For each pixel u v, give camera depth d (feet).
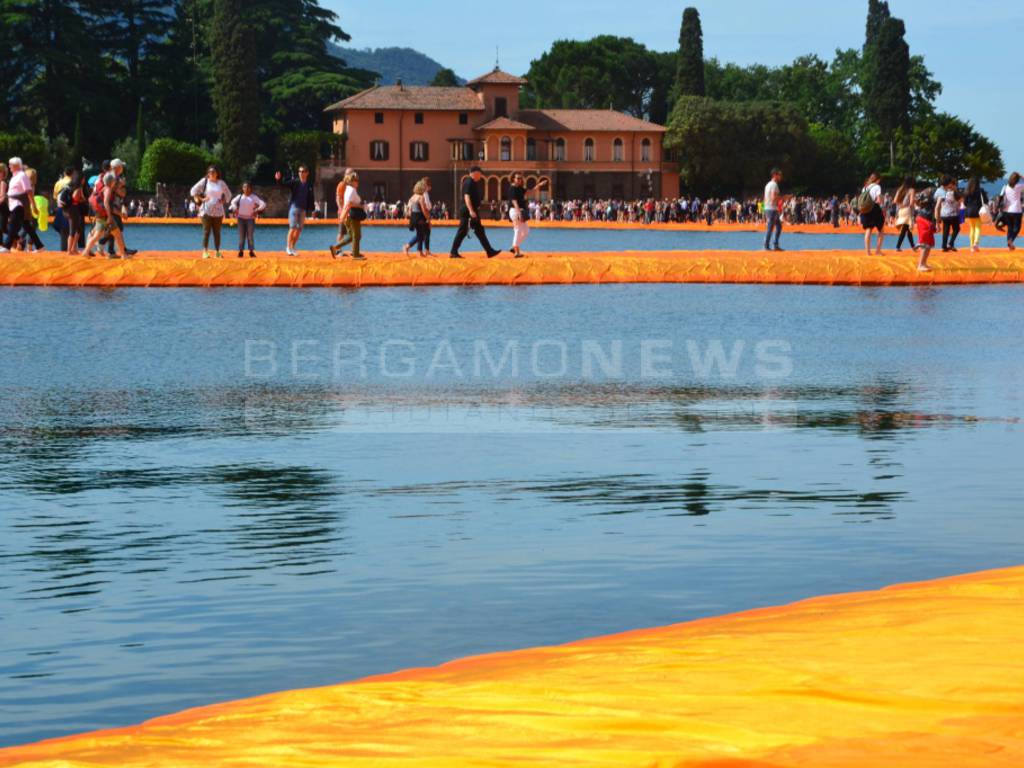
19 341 114.11
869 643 21.95
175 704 28.25
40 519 50.21
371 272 174.81
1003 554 42.32
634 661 21.88
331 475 59.52
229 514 50.75
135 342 113.60
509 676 21.30
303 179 184.03
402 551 43.75
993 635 22.13
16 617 35.91
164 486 57.11
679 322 132.26
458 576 39.93
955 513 49.42
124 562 42.73
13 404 81.97
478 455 64.39
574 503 52.54
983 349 112.68
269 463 62.64
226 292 163.94
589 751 16.21
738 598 36.63
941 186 209.05
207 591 38.47
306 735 17.90
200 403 82.89
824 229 481.87
